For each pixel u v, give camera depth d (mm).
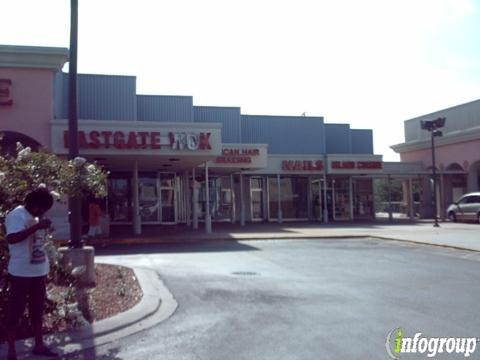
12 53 19922
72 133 10578
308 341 6406
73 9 10703
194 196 27000
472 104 36875
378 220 35094
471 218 31844
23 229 5637
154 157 21906
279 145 35750
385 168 38344
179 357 5820
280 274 11680
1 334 6367
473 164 35938
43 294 5973
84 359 5777
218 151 21250
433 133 29766
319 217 34375
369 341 6395
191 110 30391
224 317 7641
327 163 32625
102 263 13125
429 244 18312
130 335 6719
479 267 12938
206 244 19078
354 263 13625
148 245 18797
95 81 27484
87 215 24812
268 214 33594
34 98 20344
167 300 8758
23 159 7480
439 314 7805
